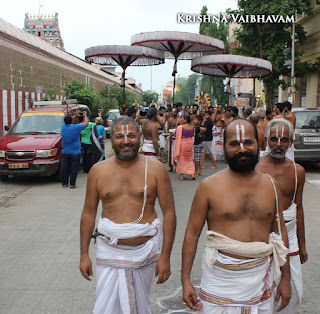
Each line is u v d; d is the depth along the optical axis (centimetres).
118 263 268
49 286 423
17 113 1889
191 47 1536
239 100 2556
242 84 4072
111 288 269
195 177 1086
